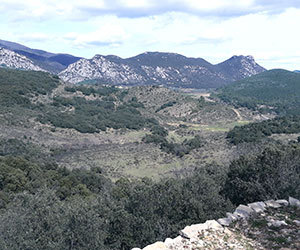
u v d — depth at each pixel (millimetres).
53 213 13086
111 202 17594
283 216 10242
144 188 15938
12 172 33719
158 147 70438
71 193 33281
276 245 8312
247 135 62531
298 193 13984
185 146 65562
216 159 52781
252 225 9648
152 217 13609
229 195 17391
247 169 17172
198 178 16797
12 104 85062
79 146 70188
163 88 154875
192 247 8266
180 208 13914
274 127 66000
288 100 197875
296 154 16516
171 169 53219
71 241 11375
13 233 11312
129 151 68125
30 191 31781
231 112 131250
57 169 43531
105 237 12656
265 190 15156
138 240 12734
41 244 11039
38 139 66125
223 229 9422
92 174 42469
